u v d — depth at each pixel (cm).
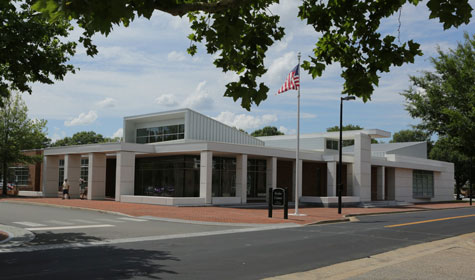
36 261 954
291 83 2564
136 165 3834
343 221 2245
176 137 3725
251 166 3725
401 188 4750
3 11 1126
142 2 344
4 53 1170
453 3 398
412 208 3722
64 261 955
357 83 536
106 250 1121
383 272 822
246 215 2300
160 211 2331
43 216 2039
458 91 1376
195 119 3631
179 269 884
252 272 867
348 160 3838
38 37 1207
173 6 383
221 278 807
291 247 1235
